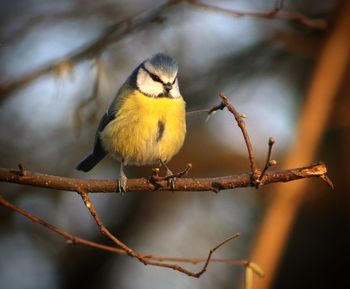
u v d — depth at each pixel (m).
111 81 11.33
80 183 5.79
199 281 10.83
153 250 11.58
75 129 8.91
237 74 13.22
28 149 12.34
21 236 11.73
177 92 8.28
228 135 12.78
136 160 8.38
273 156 12.37
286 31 12.27
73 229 12.05
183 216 11.91
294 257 11.34
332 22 10.85
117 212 12.41
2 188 11.77
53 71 9.31
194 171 12.37
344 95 11.23
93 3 13.16
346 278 11.16
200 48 13.30
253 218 11.37
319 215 11.41
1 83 9.65
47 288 11.70
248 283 5.98
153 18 9.66
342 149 11.34
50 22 12.81
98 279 11.92
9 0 13.71
